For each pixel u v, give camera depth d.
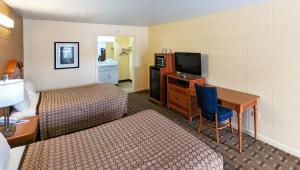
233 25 3.30
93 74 5.33
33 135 2.08
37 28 4.40
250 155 2.64
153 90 5.19
